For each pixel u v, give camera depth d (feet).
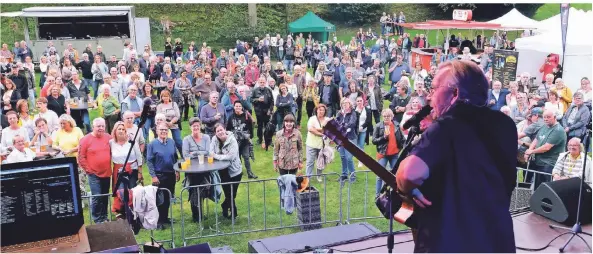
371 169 8.10
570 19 54.08
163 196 21.52
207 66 48.80
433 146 6.76
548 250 14.05
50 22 72.18
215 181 23.43
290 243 16.08
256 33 90.58
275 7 95.14
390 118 25.21
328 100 39.22
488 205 6.74
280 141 24.84
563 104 34.78
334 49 74.18
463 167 6.75
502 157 7.02
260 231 23.17
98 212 22.68
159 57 57.26
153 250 12.01
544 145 23.98
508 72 50.67
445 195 6.76
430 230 6.88
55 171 11.80
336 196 27.37
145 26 78.54
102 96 35.12
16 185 11.48
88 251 11.71
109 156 22.48
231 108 35.17
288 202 22.18
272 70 50.37
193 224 23.98
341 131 8.16
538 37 56.13
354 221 24.08
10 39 81.66
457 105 7.04
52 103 34.24
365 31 99.96
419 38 81.05
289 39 72.59
